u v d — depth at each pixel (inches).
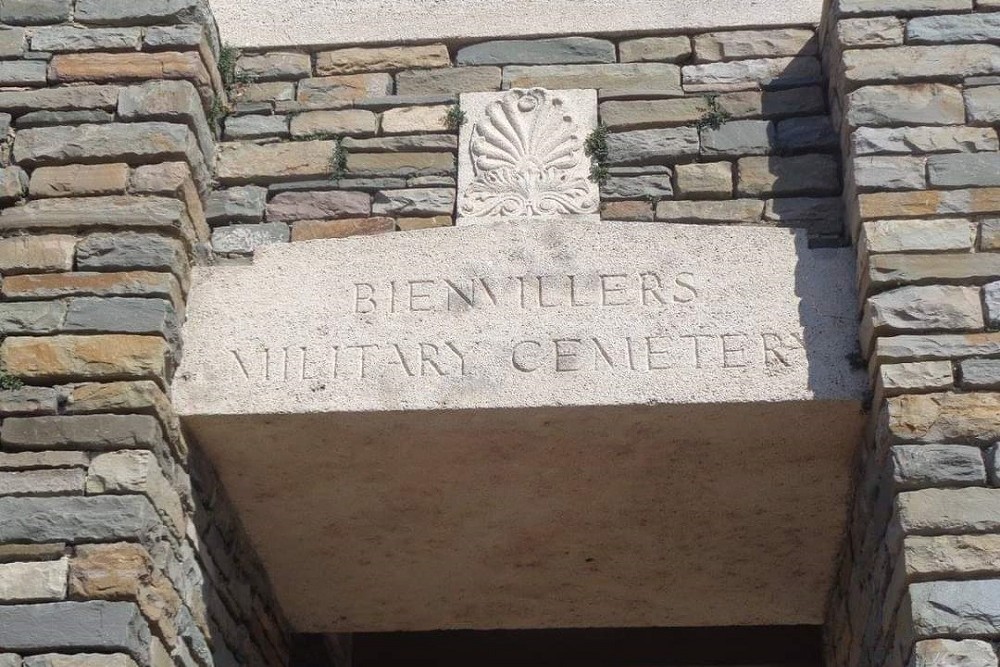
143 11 279.9
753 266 256.2
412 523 283.4
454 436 253.4
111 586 220.4
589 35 296.2
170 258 253.3
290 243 265.1
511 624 320.2
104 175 262.2
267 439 253.8
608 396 243.4
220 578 266.4
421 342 251.9
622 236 260.7
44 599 219.9
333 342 253.3
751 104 283.0
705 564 295.4
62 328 245.3
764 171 274.4
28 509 227.0
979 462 226.4
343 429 250.8
